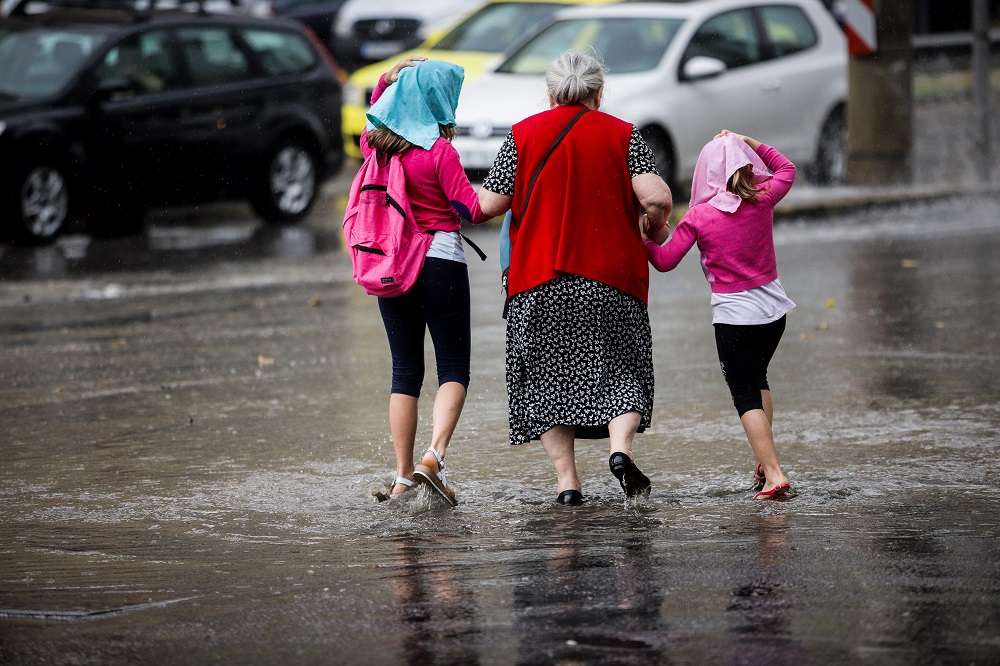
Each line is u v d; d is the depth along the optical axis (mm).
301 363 30781
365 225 20219
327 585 16266
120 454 23219
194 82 52531
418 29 84250
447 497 19734
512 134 19906
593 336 19641
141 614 15430
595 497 20094
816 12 58906
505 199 19859
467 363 20750
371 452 23125
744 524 18359
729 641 13984
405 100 20156
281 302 39250
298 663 13859
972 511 18719
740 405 19984
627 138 19672
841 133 58906
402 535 18359
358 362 30688
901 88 57781
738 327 20125
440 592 15844
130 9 54375
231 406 26734
